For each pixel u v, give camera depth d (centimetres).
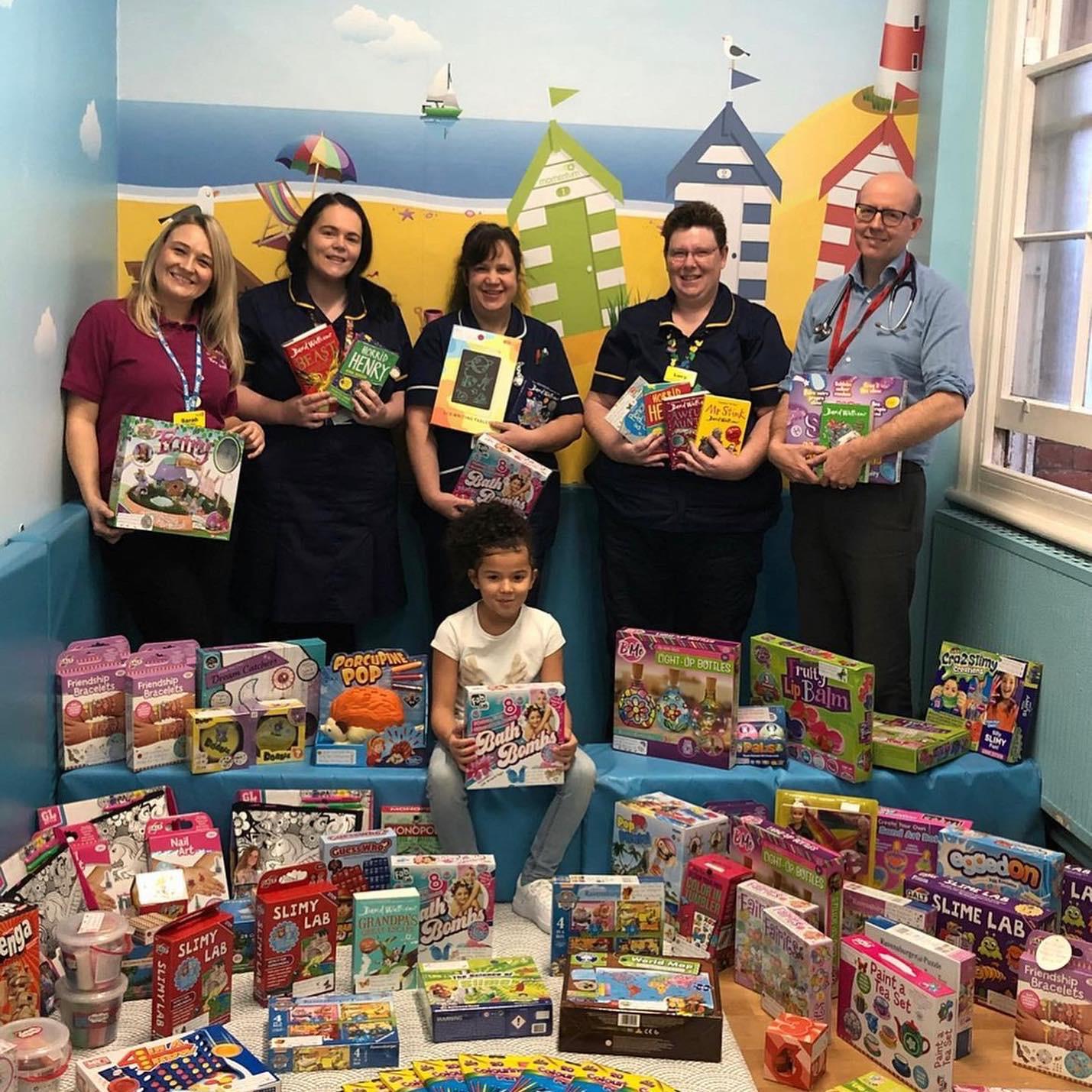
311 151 334
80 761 268
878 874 266
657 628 333
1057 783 275
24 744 241
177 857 242
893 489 294
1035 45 321
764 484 317
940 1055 202
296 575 314
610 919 241
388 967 235
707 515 312
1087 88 291
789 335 355
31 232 259
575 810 271
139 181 331
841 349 301
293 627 332
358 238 308
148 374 284
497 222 342
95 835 241
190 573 297
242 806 261
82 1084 191
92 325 285
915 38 346
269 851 261
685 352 316
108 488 289
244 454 304
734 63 342
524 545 272
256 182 334
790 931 223
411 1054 215
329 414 307
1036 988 213
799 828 262
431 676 328
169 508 282
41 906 221
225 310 295
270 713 276
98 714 270
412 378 317
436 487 313
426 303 344
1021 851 244
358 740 278
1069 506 287
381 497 320
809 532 306
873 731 289
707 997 220
